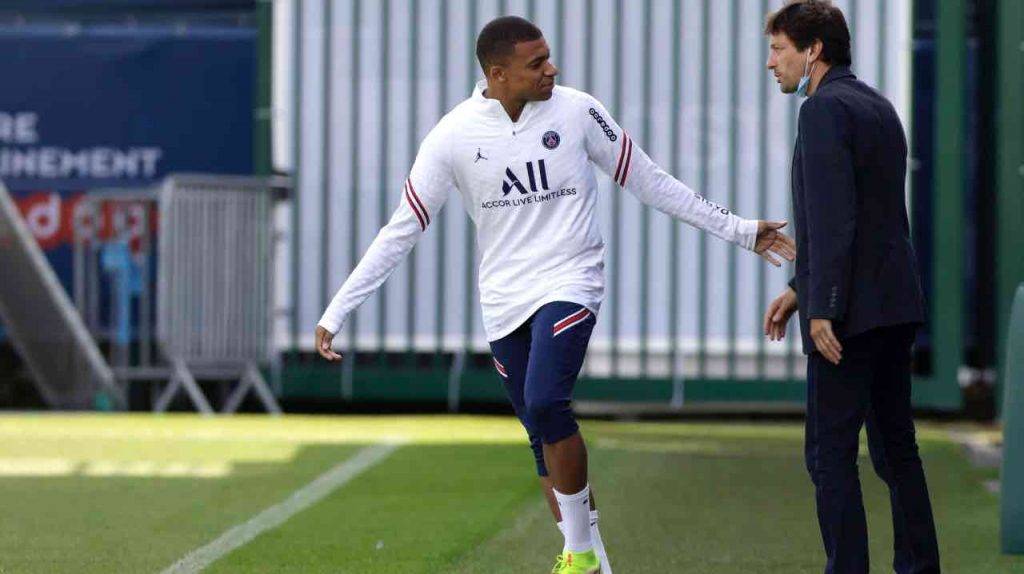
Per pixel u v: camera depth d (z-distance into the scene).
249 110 46.19
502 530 25.47
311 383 44.03
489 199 19.66
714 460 34.22
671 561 22.80
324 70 43.81
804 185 18.27
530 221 19.59
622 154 19.86
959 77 41.69
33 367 44.81
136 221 46.06
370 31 43.62
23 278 42.94
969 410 45.53
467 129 19.59
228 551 23.62
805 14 18.86
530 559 22.95
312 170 43.88
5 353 47.56
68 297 46.50
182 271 42.81
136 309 46.25
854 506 18.31
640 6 42.88
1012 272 41.25
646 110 42.88
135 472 32.47
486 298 20.05
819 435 18.50
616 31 42.94
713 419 43.81
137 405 46.66
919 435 39.22
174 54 46.31
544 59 19.14
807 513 27.23
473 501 28.56
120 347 44.16
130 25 48.06
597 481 31.09
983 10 46.31
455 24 43.34
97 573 22.03
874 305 18.19
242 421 42.06
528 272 19.64
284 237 43.97
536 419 19.41
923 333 44.28
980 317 46.72
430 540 24.50
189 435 38.53
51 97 46.47
